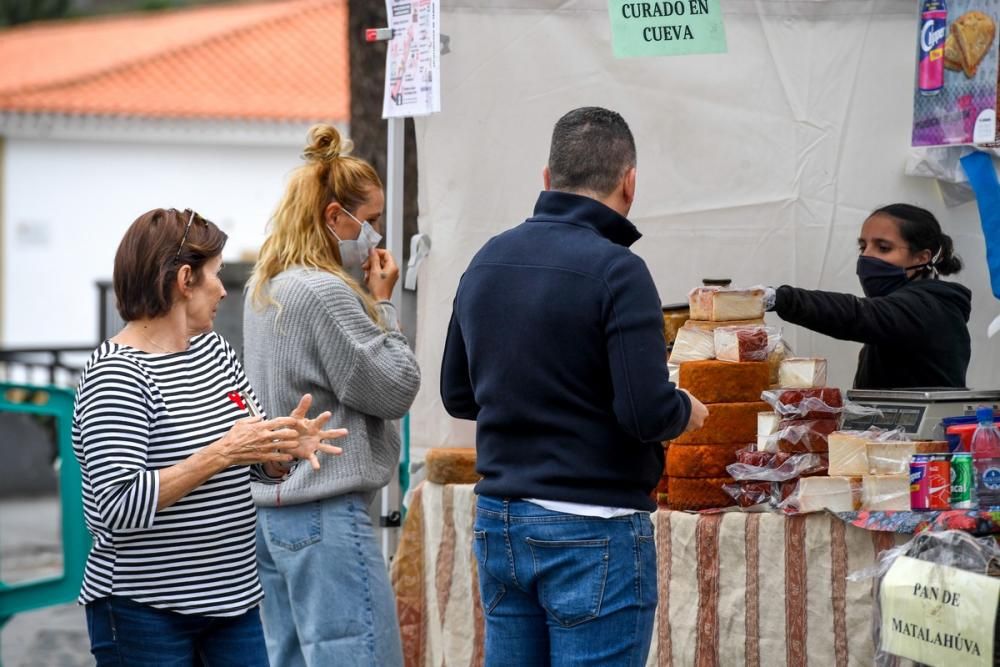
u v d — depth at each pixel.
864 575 6.92
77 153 48.31
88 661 13.27
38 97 46.62
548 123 9.49
